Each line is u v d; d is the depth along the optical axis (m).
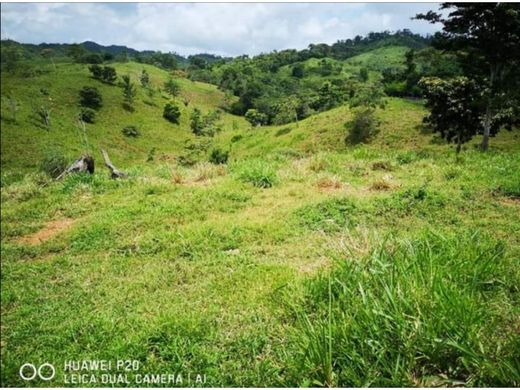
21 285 6.47
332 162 12.50
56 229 9.18
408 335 3.56
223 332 4.55
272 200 9.41
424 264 4.57
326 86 93.31
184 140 102.25
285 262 6.20
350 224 7.38
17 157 71.31
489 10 16.92
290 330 4.23
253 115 118.44
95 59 144.12
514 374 3.09
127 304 5.47
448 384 3.27
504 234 6.23
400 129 54.75
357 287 4.37
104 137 90.62
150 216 8.90
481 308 3.88
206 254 6.84
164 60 193.62
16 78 106.94
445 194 8.24
